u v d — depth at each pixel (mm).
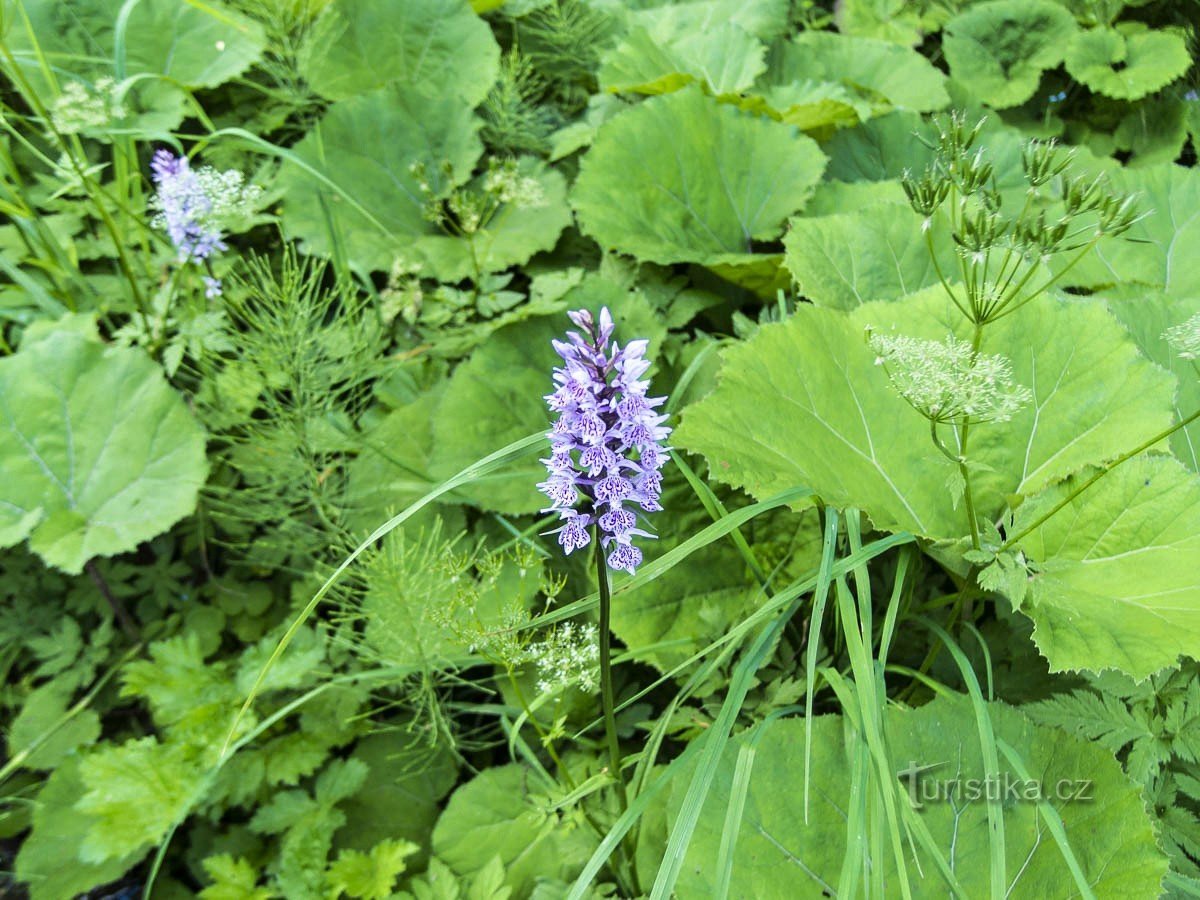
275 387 781
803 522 756
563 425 498
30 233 848
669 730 676
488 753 758
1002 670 689
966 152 581
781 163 950
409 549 769
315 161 947
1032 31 1174
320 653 726
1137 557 625
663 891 530
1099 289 876
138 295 786
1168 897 602
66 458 750
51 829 694
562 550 777
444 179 985
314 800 718
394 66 1036
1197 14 1213
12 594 773
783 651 679
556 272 897
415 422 834
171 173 743
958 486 602
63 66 927
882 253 814
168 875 720
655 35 1128
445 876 663
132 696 773
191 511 750
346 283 853
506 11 1091
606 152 914
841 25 1247
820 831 605
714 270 898
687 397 805
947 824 605
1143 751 610
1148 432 647
